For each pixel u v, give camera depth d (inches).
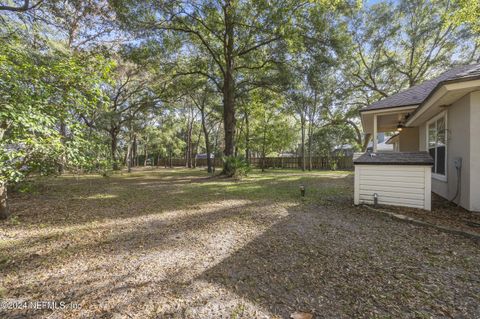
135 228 148.8
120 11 344.8
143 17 373.1
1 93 122.8
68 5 313.7
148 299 74.9
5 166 125.3
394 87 654.5
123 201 235.8
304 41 383.2
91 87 166.1
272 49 427.5
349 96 716.7
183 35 464.4
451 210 177.3
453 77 161.9
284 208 197.5
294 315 66.7
